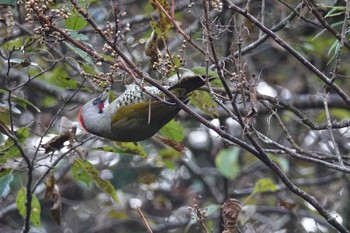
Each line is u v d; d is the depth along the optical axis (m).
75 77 12.78
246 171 16.25
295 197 16.38
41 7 8.74
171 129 11.21
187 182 17.83
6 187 10.11
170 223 16.48
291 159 16.98
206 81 8.66
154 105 9.41
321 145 15.91
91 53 8.52
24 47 9.04
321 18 9.54
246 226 11.19
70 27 9.35
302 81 16.16
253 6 14.95
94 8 14.31
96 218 17.34
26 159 9.33
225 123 12.61
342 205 12.70
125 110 9.69
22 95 14.48
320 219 15.28
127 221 16.94
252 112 8.53
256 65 16.55
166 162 14.23
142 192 17.59
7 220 16.06
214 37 8.58
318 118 14.92
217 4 8.23
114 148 10.84
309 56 15.80
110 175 17.34
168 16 8.45
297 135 15.85
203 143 17.72
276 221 15.89
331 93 14.30
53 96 14.62
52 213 10.40
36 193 15.02
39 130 14.76
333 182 16.62
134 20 15.00
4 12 9.48
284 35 14.82
